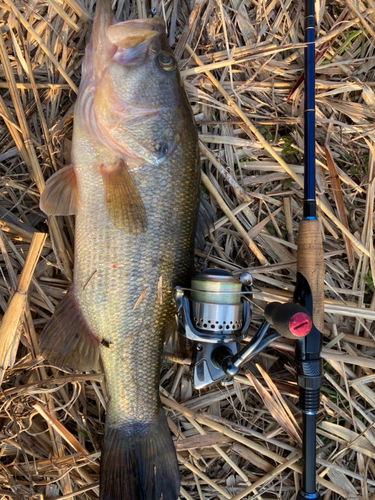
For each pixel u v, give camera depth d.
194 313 0.38
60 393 0.47
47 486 0.45
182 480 0.49
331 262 0.52
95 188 0.39
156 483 0.42
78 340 0.41
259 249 0.51
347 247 0.51
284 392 0.50
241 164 0.51
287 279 0.52
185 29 0.47
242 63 0.50
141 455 0.41
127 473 0.41
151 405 0.42
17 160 0.45
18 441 0.41
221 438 0.49
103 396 0.47
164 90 0.38
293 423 0.48
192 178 0.41
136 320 0.40
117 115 0.38
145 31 0.38
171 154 0.39
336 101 0.51
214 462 0.51
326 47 0.50
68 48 0.45
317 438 0.50
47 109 0.45
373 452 0.50
